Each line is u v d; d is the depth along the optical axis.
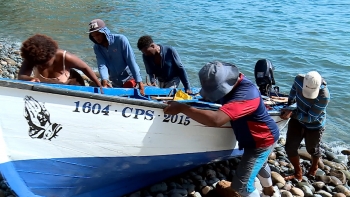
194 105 5.07
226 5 24.42
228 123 5.22
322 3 26.20
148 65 6.68
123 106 4.46
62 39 15.45
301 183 5.98
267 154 4.75
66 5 22.77
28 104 4.25
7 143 4.39
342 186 5.99
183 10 22.39
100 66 6.56
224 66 4.31
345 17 21.78
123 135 4.65
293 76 12.26
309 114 5.39
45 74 5.26
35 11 20.81
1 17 19.11
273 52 14.72
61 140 4.50
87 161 4.70
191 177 5.81
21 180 4.58
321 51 14.95
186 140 5.05
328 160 7.17
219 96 4.21
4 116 4.25
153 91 6.40
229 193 5.18
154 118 4.66
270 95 6.68
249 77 12.41
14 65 11.24
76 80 5.59
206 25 18.80
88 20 19.20
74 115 4.38
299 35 17.42
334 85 11.39
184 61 13.23
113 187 5.22
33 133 4.39
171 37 16.38
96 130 4.53
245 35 17.08
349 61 13.74
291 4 25.59
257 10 23.20
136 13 21.16
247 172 4.71
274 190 5.50
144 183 5.39
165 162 5.14
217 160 5.75
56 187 4.79
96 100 4.34
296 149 5.86
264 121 4.55
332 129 8.71
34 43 4.70
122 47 6.36
